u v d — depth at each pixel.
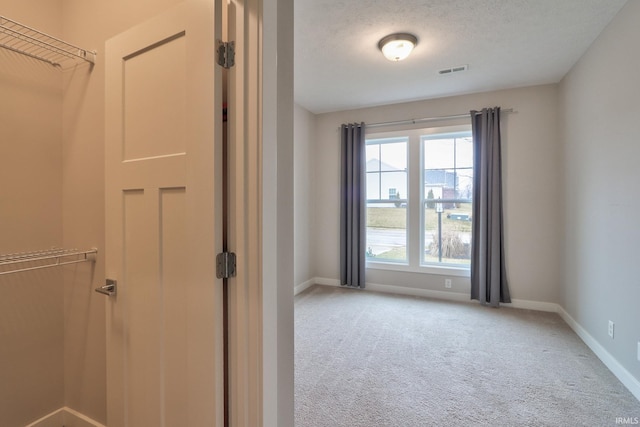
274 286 1.10
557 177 3.46
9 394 1.49
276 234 1.12
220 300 1.06
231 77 1.06
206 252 1.05
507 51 2.80
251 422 1.06
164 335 1.20
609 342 2.33
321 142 4.66
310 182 4.58
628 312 2.09
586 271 2.74
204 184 1.05
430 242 4.19
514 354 2.54
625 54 2.12
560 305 3.42
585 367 2.33
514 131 3.65
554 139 3.48
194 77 1.07
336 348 2.65
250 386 1.06
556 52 2.79
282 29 1.19
